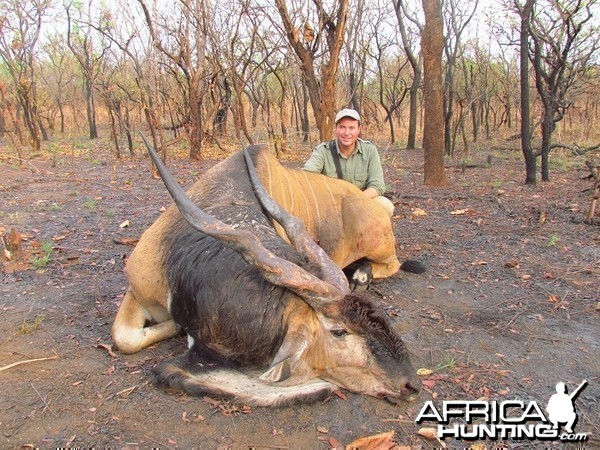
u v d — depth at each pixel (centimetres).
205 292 267
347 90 1647
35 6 1462
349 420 260
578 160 1088
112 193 812
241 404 268
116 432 250
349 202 417
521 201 720
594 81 1609
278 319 252
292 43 741
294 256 267
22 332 346
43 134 1638
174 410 265
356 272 419
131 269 314
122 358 314
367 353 261
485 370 305
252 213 306
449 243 541
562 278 439
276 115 1809
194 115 1155
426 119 838
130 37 1408
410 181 902
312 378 273
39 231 588
